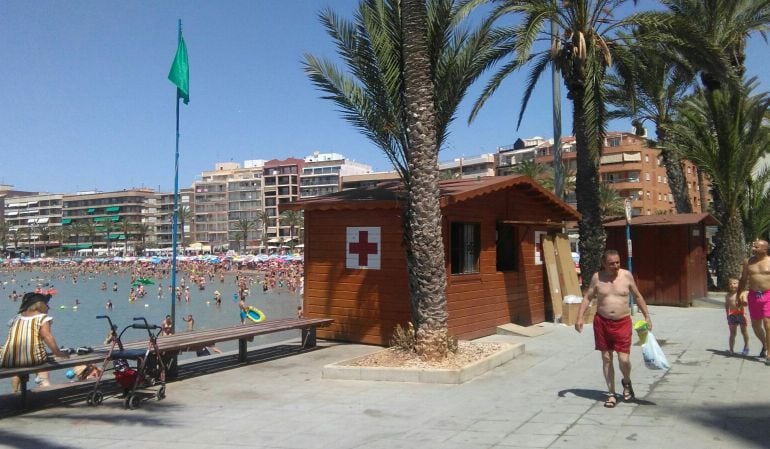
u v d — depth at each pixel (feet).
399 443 17.88
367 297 36.55
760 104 65.82
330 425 20.33
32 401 24.26
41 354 23.08
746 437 16.87
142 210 654.12
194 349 27.86
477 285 38.81
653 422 18.92
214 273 362.53
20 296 253.24
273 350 35.68
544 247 46.62
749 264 28.96
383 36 32.53
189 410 22.89
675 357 30.76
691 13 68.54
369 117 32.58
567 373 27.86
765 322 28.07
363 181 493.36
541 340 37.96
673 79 75.92
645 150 278.87
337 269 38.01
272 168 555.28
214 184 595.47
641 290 58.85
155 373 25.22
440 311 29.37
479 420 20.17
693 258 58.75
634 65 53.83
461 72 33.30
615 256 21.75
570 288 48.19
